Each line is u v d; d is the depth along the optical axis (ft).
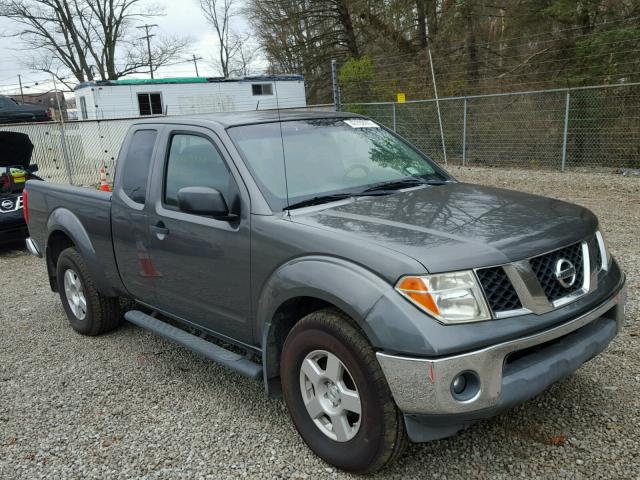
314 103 102.06
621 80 49.60
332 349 9.98
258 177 12.00
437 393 8.73
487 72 62.90
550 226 10.38
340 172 13.09
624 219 29.60
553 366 9.54
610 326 10.76
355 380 9.66
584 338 10.24
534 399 12.42
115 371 15.65
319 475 10.45
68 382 15.15
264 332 11.41
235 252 11.86
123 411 13.38
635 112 46.21
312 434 10.80
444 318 8.86
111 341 17.90
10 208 32.32
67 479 10.93
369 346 9.45
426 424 9.14
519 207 11.38
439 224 10.35
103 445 12.00
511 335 9.03
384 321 9.06
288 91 85.76
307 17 98.12
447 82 62.95
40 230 19.39
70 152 55.16
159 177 14.14
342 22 97.66
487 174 49.44
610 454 10.44
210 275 12.64
